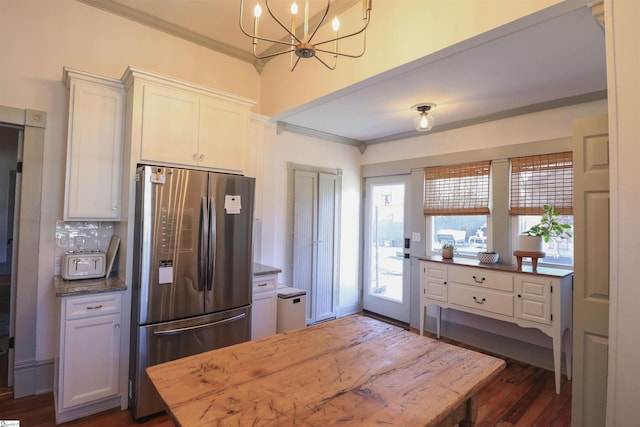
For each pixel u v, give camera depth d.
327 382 1.21
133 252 2.38
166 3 2.75
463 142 3.81
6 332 3.41
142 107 2.43
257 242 3.62
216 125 2.79
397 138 4.47
